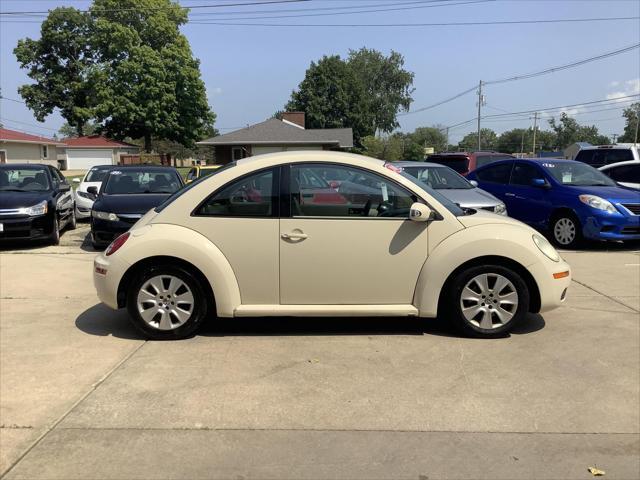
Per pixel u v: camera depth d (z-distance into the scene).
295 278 4.74
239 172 4.73
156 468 2.96
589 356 4.50
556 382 4.01
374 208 4.76
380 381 4.02
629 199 9.18
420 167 10.51
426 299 4.77
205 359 4.41
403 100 76.44
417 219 4.62
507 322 4.84
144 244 4.66
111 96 48.16
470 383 3.99
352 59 75.88
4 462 3.00
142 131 51.75
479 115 54.56
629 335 4.99
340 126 65.94
